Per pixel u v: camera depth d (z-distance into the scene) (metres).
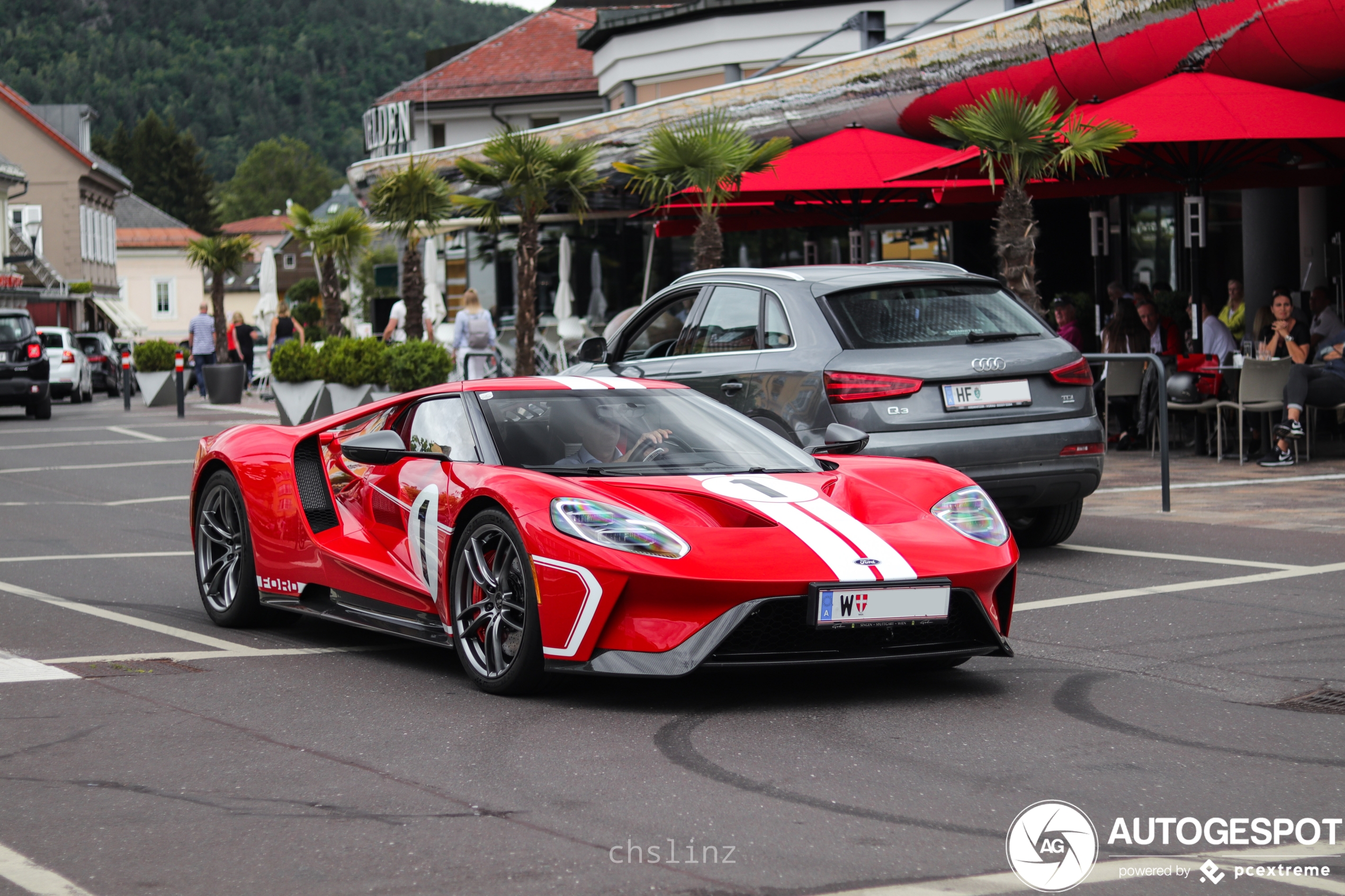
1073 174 12.14
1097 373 14.05
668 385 6.07
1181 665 5.44
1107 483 11.20
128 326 67.38
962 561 4.88
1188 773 4.03
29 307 51.53
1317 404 11.85
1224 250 18.58
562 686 5.10
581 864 3.29
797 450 5.79
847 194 15.94
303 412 19.25
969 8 24.19
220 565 6.50
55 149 61.09
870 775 4.02
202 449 6.65
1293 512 9.39
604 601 4.64
